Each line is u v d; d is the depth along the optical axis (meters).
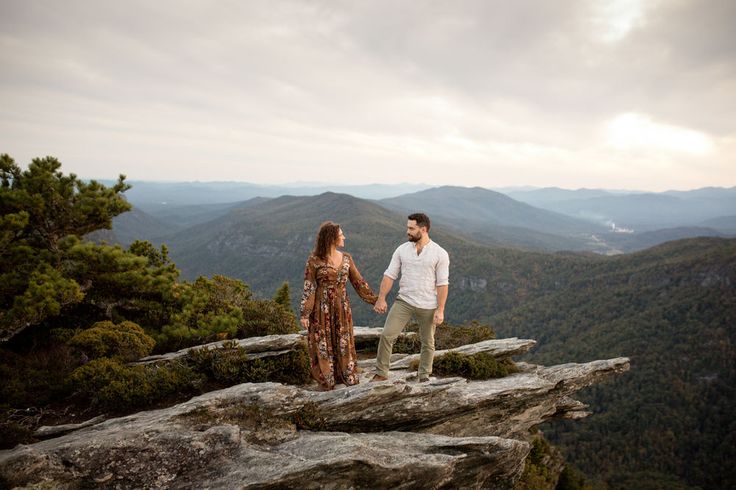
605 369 12.49
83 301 11.90
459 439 7.78
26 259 10.87
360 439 6.85
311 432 6.91
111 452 5.47
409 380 9.38
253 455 5.93
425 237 8.31
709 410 156.00
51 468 5.07
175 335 10.98
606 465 136.00
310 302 7.61
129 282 11.91
